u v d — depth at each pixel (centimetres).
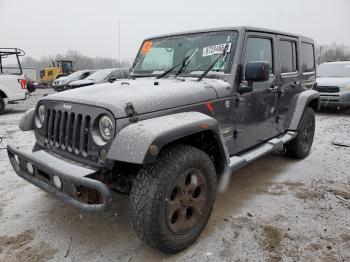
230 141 346
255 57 378
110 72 1269
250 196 374
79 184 232
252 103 374
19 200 367
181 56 383
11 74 1094
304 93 499
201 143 299
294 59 482
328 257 261
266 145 409
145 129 235
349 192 385
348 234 293
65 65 2998
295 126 470
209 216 290
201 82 329
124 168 270
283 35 440
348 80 974
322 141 631
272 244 278
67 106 274
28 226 311
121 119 243
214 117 319
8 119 954
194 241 279
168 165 244
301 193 382
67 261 260
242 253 267
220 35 362
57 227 309
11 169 465
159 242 246
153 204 236
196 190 277
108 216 329
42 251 273
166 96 280
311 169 467
